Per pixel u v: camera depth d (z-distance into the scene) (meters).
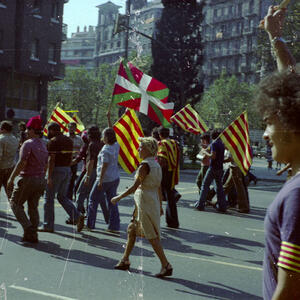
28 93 36.69
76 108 66.38
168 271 5.00
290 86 1.46
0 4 32.94
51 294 4.25
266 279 1.48
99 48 126.88
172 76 34.50
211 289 4.66
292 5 17.48
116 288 4.51
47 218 7.11
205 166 11.12
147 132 9.75
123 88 7.45
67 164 7.21
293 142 1.46
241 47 84.69
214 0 87.94
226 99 70.31
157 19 35.22
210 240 7.19
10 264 5.22
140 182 5.00
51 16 36.28
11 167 8.16
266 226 1.48
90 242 6.56
